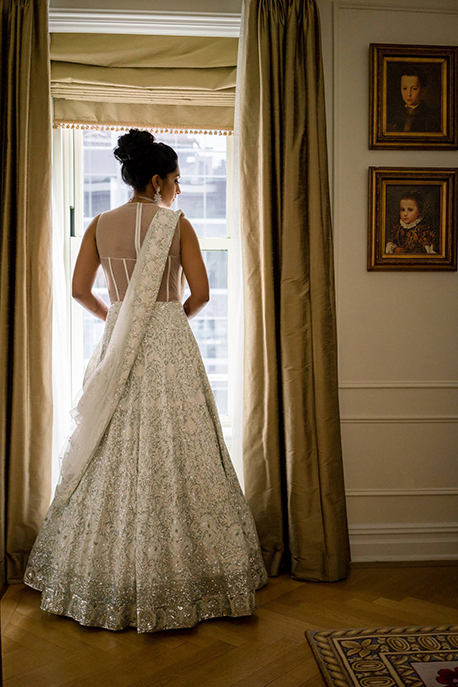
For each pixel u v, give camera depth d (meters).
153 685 1.80
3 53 2.61
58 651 2.00
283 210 2.65
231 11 2.78
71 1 2.71
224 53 2.88
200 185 3.13
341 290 2.89
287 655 1.97
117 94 2.90
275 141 2.68
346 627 2.17
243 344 2.78
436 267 2.89
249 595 2.22
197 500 2.24
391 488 2.92
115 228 2.36
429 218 2.89
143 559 2.10
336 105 2.84
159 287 2.31
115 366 2.25
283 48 2.69
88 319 3.11
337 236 2.87
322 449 2.62
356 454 2.91
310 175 2.66
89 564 2.16
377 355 2.91
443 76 2.87
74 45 2.84
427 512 2.94
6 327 2.59
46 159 2.63
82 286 2.43
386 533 2.91
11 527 2.58
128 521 2.16
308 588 2.53
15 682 1.81
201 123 2.97
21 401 2.58
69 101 2.92
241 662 1.92
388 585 2.57
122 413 2.25
